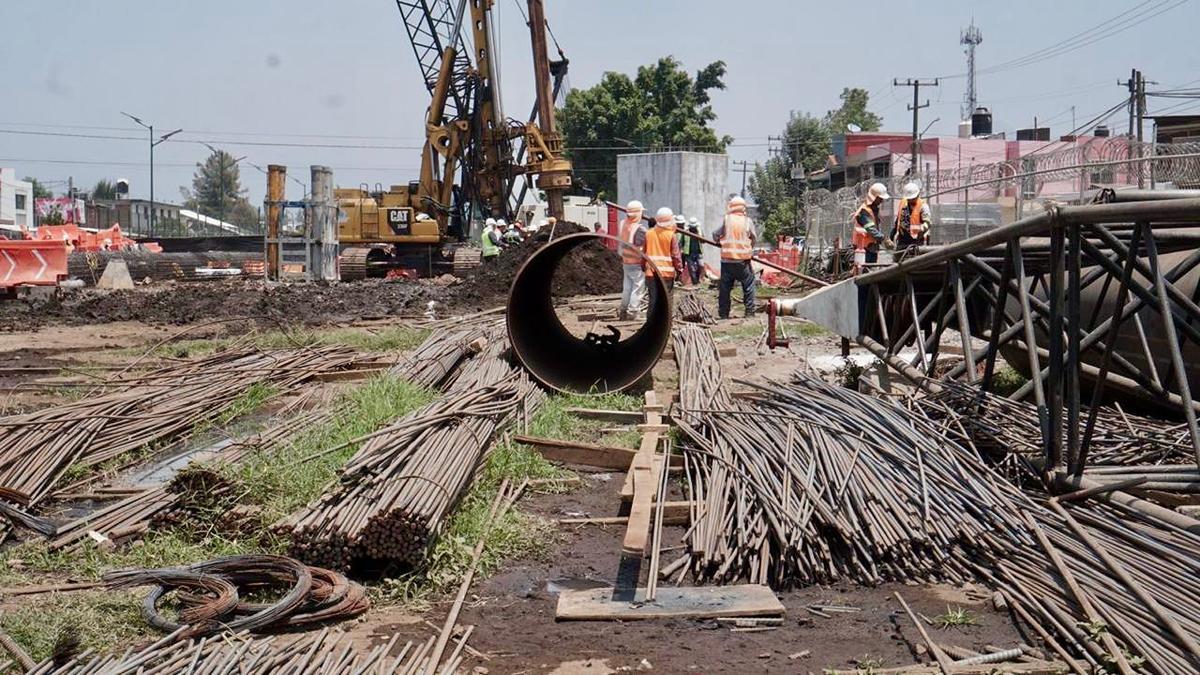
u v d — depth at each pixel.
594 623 5.37
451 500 6.39
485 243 30.98
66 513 7.48
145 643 5.04
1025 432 7.62
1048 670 4.62
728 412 8.38
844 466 6.73
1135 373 7.68
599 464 8.50
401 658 4.78
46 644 4.93
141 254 41.69
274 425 9.24
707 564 5.92
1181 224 7.48
